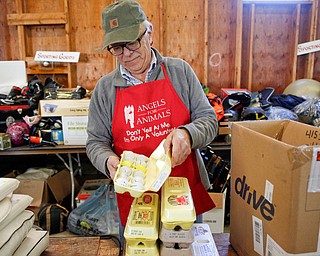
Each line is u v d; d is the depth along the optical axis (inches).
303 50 131.6
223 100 112.5
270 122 40.6
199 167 51.9
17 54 134.0
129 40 42.8
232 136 39.2
